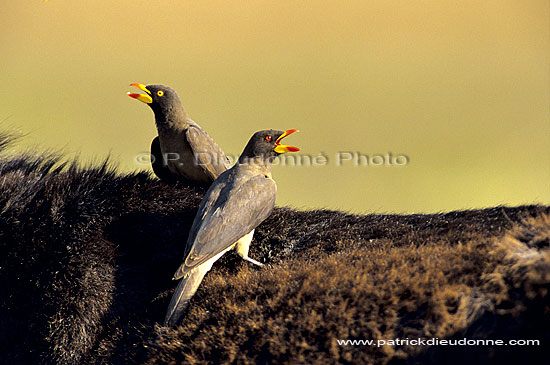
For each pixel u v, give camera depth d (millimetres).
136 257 9391
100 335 8859
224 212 9008
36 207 9242
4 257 9047
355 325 7516
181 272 8445
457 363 7004
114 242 9312
